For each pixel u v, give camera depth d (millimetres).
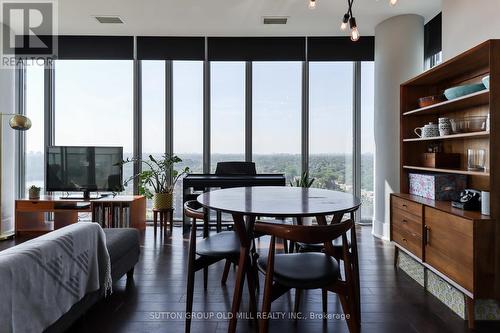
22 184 4461
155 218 3959
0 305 1178
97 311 2051
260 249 3295
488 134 1927
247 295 2279
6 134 3943
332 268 1507
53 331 1514
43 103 4484
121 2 3438
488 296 1805
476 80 2428
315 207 1556
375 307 2113
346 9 3545
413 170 2945
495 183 1840
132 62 4496
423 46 3748
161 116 4559
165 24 3994
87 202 3945
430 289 2330
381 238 3793
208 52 4371
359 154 4488
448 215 2029
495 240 1803
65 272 1564
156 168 4504
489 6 2301
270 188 2406
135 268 2822
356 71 4445
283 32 4211
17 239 3768
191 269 1749
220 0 3393
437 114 2879
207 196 1947
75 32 4246
